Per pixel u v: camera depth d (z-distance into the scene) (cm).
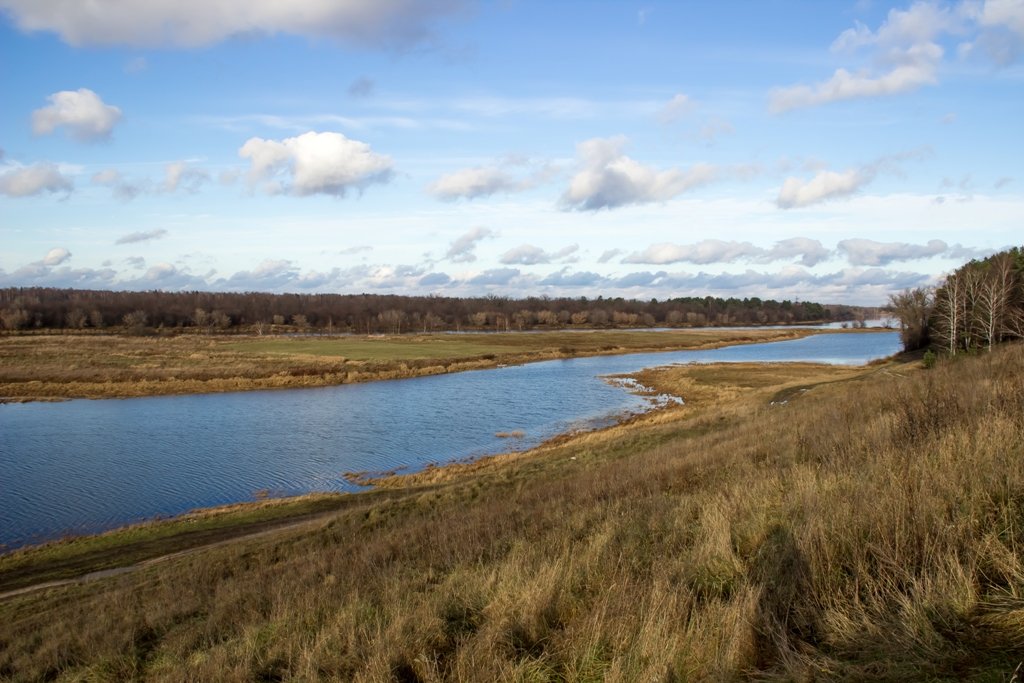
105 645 775
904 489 566
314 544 1446
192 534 1867
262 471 2734
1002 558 441
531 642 506
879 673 361
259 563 1356
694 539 677
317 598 771
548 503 1153
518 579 604
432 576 755
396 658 502
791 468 894
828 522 555
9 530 2008
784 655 397
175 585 1204
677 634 437
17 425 3769
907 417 894
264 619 761
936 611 404
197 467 2792
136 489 2466
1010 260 5291
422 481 2514
